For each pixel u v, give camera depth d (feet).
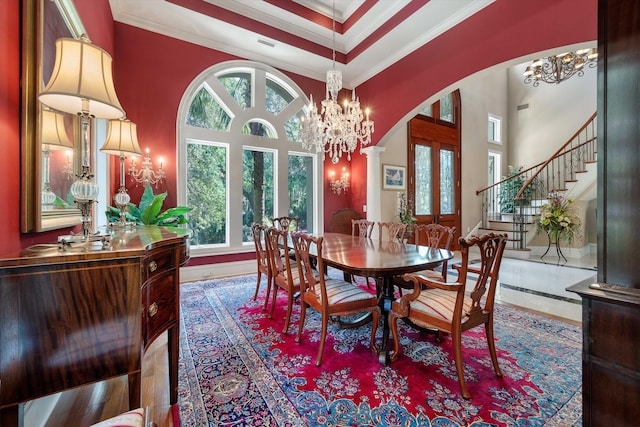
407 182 19.44
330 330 8.23
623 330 2.83
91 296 3.51
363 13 13.04
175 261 5.17
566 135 23.45
